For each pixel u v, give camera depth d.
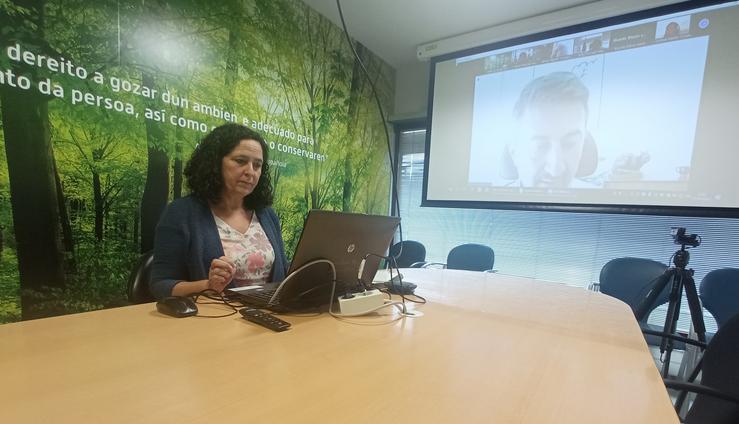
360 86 3.08
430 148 3.13
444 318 0.91
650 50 2.20
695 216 2.08
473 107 2.89
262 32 2.18
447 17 2.60
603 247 2.54
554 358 0.67
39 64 1.32
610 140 2.33
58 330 0.67
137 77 1.60
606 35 2.33
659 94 2.18
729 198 1.99
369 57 3.17
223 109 1.98
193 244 1.15
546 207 2.57
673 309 1.80
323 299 0.92
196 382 0.50
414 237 3.55
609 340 0.80
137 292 1.15
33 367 0.51
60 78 1.37
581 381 0.57
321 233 0.81
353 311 0.87
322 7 2.52
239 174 1.27
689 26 2.08
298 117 2.50
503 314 0.99
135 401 0.44
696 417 0.87
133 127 1.60
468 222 3.18
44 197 1.37
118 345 0.61
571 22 2.38
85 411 0.41
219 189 1.28
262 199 1.41
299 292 0.86
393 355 0.64
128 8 1.54
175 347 0.62
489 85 2.81
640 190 2.24
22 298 1.34
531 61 2.62
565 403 0.50
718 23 2.00
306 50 2.51
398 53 3.23
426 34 2.87
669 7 2.12
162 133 1.70
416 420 0.43
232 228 1.27
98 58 1.47
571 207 2.47
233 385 0.49
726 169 2.00
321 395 0.48
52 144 1.37
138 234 1.64
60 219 1.41
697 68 2.06
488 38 2.70
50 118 1.36
